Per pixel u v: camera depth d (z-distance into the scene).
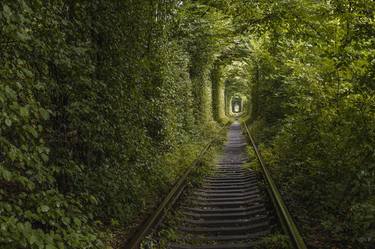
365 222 5.45
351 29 6.82
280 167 12.16
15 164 4.14
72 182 5.95
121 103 7.45
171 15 11.11
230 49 21.72
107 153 7.29
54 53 4.92
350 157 6.95
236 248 6.25
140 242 5.95
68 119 5.73
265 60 12.77
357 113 6.56
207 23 15.31
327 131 8.14
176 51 16.03
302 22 8.40
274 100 19.67
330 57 6.84
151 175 9.26
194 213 8.69
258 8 9.27
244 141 27.19
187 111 20.62
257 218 7.92
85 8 6.32
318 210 7.71
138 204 7.98
